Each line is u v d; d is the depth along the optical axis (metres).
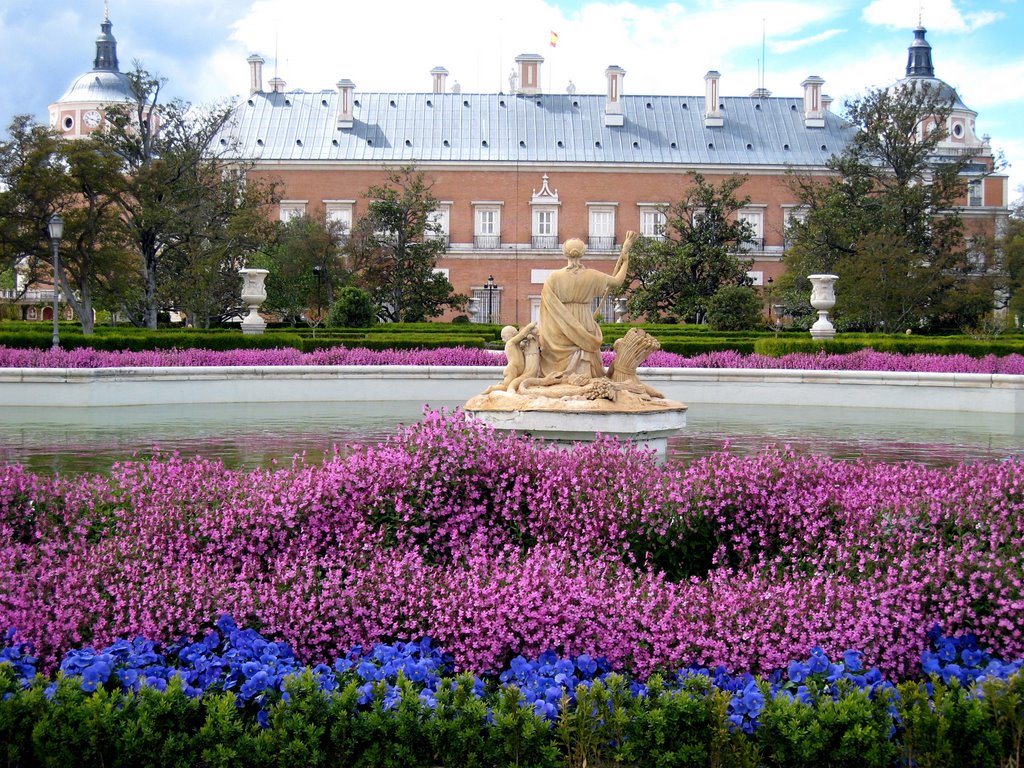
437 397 22.86
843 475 7.82
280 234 55.09
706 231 53.00
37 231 30.53
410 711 4.60
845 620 5.60
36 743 4.45
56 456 12.52
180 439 14.44
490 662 5.60
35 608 5.81
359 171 66.62
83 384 20.22
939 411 20.69
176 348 24.83
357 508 7.32
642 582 6.14
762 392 22.53
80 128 78.56
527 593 5.77
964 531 6.75
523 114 69.19
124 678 4.93
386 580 6.05
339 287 54.06
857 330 43.25
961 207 60.66
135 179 36.84
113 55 83.75
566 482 7.47
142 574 6.23
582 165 66.94
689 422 17.89
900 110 52.22
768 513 7.14
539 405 11.34
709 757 4.53
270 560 6.86
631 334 12.16
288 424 16.70
